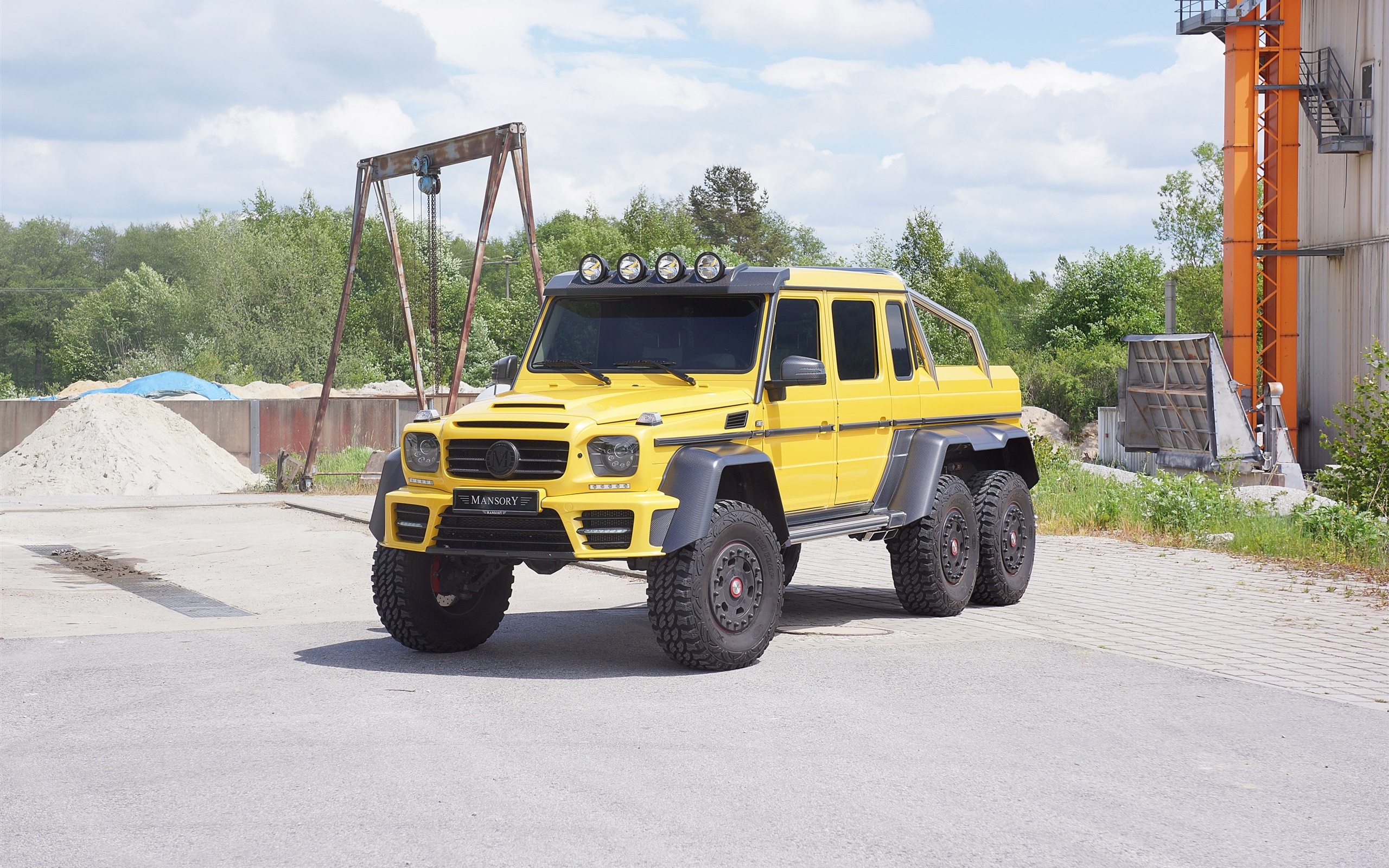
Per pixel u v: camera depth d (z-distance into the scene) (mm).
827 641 8203
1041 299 77562
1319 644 8031
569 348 8320
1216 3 32750
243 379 71062
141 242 114750
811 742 5609
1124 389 28656
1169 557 12516
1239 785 4996
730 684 6859
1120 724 5969
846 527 8234
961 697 6520
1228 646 7980
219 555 14703
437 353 25547
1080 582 10914
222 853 4156
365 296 79312
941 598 9102
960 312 58219
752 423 7711
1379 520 13414
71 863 4062
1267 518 14469
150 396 49781
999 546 9625
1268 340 33656
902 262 59188
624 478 6941
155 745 5508
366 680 6949
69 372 84062
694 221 96625
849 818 4543
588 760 5289
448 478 7227
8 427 39969
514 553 7012
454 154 24266
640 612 9828
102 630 8930
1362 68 33031
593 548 6961
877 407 8844
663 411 7191
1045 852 4203
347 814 4570
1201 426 27172
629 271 8211
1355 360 33406
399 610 7660
